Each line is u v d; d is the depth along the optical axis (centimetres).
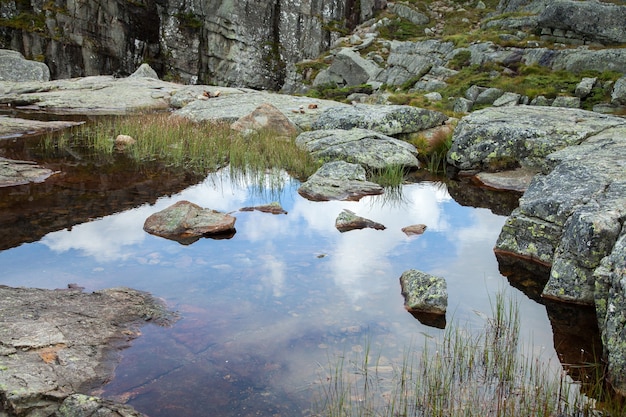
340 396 536
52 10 4081
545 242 897
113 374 564
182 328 658
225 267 839
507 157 1488
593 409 530
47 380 530
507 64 3222
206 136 1773
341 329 664
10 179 1269
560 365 611
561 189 955
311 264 859
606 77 2748
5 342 580
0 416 486
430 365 593
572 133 1437
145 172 1416
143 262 849
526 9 4147
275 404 523
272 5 4675
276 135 1842
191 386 548
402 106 1991
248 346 622
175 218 995
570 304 765
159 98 2678
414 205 1214
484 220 1116
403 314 709
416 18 4803
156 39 4597
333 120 1888
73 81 3077
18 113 2295
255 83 4719
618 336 592
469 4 5044
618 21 3247
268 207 1136
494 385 564
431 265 872
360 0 5012
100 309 682
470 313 718
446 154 1647
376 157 1538
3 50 3581
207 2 4584
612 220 757
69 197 1173
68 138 1777
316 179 1316
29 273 795
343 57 4003
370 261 880
